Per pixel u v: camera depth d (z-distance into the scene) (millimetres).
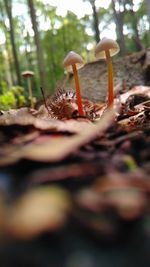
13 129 75
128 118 126
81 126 78
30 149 56
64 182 47
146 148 67
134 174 53
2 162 52
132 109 154
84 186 46
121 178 48
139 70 270
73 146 55
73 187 45
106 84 269
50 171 50
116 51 149
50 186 46
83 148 64
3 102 379
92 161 57
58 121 78
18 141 67
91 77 278
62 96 156
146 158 64
